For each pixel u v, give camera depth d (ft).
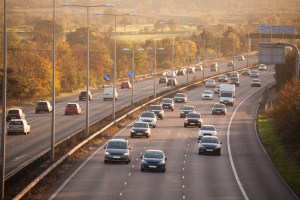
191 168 424.87
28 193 304.30
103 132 571.28
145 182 365.40
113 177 377.09
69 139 474.49
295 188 359.25
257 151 517.96
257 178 393.50
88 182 357.82
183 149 513.86
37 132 581.94
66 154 423.64
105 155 427.74
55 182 354.74
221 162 455.63
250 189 355.77
